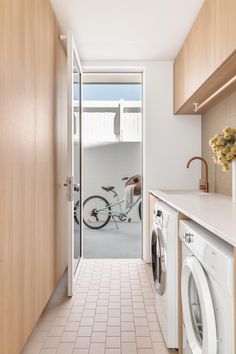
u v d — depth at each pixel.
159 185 3.64
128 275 3.19
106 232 5.57
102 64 3.57
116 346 1.91
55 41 2.52
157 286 2.14
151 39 2.99
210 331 1.10
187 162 3.62
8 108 1.45
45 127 2.19
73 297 2.64
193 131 3.63
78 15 2.52
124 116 6.77
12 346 1.53
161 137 3.64
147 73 3.61
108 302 2.54
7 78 1.43
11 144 1.49
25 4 1.70
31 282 1.85
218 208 1.76
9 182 1.47
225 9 1.79
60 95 2.76
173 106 3.60
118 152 6.83
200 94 2.64
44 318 2.27
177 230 1.81
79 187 3.63
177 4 2.36
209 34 2.11
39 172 2.03
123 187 6.82
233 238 0.99
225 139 2.16
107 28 2.76
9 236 1.48
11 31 1.48
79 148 3.59
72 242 2.64
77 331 2.09
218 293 1.11
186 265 1.43
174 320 1.83
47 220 2.26
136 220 6.62
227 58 1.78
